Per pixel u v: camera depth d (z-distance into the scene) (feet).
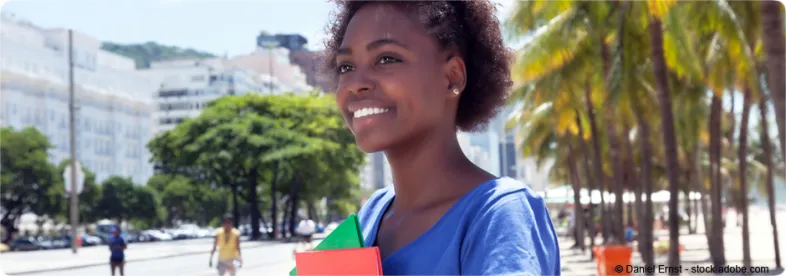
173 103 215.51
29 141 161.89
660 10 41.32
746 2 45.75
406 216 4.17
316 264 3.93
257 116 168.66
